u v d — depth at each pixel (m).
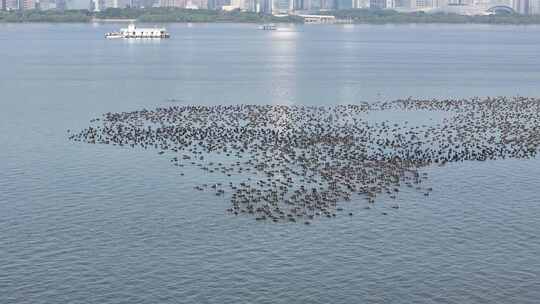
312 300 63.50
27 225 80.44
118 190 93.25
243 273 68.31
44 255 72.19
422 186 94.31
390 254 72.69
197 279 67.19
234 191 91.62
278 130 128.12
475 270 69.50
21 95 177.25
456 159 108.62
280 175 98.12
